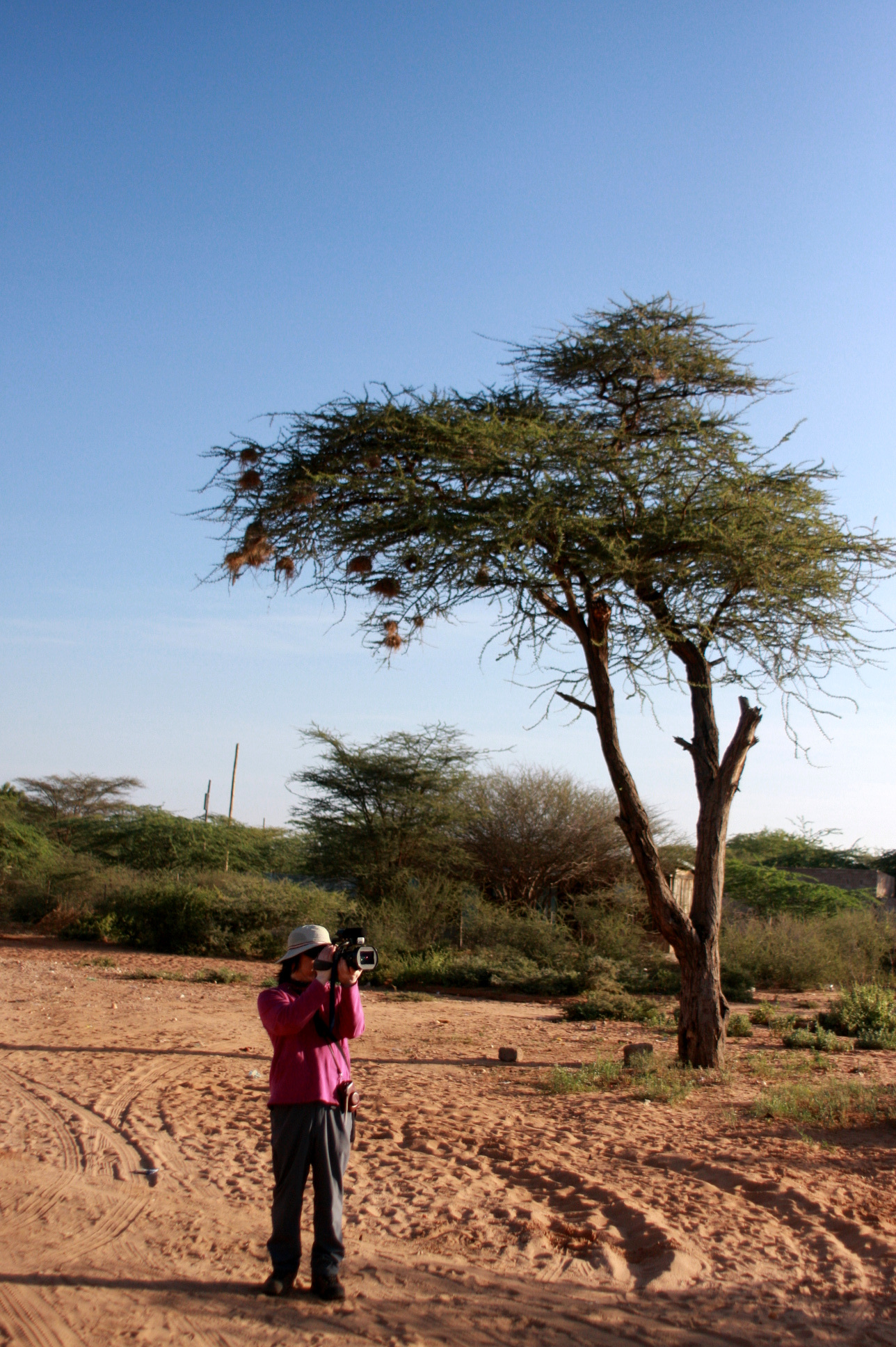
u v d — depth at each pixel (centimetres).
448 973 2142
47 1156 672
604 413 1194
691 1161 670
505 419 1129
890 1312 439
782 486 1075
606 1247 508
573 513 1032
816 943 2336
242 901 2653
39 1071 984
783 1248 510
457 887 2809
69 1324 409
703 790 1152
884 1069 1130
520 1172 648
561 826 3070
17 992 1647
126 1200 580
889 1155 696
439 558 1034
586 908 2705
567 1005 1662
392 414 1074
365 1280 466
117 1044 1165
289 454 1116
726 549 1012
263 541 1148
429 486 1084
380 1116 815
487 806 3117
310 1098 448
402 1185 616
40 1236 516
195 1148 702
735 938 2420
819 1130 780
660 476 1053
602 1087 980
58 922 3064
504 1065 1136
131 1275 464
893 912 2783
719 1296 454
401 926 2516
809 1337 415
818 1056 1212
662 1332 418
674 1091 916
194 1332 405
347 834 2953
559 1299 449
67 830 4266
